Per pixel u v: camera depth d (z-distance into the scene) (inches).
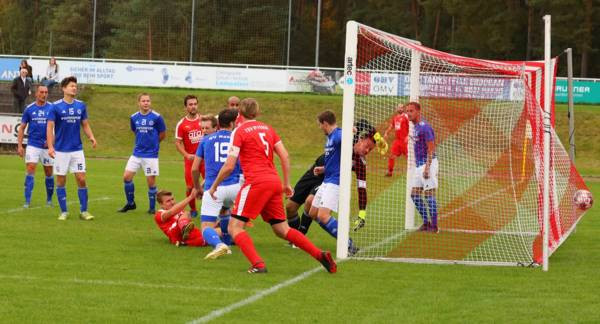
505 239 663.8
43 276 455.2
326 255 476.7
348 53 540.1
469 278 482.9
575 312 390.9
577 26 2854.3
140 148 765.3
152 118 761.0
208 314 374.9
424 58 844.6
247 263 513.3
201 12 2452.0
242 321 363.6
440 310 392.8
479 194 959.6
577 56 3026.6
